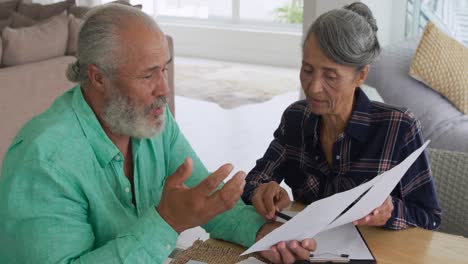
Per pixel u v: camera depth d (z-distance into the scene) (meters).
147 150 1.53
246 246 1.49
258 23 7.64
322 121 1.70
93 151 1.37
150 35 1.31
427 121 3.21
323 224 1.29
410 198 1.64
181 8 8.13
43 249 1.23
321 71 1.47
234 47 7.61
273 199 1.57
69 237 1.26
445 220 1.78
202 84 6.39
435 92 3.37
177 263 1.41
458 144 3.04
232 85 6.34
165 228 1.25
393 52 3.56
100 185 1.37
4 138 3.23
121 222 1.38
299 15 7.34
